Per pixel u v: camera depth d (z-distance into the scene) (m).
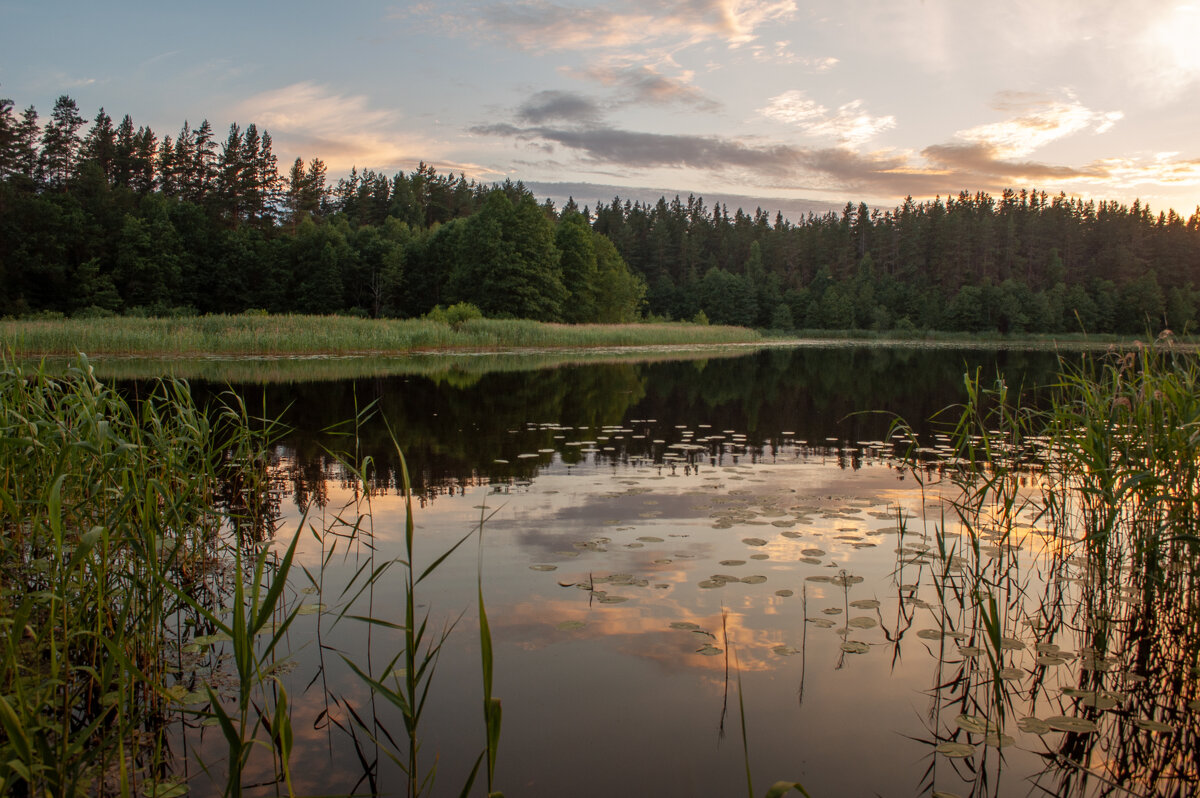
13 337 20.80
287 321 29.42
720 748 2.33
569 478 6.22
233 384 14.16
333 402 11.41
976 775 2.23
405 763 2.26
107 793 2.15
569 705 2.58
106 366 18.81
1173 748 2.41
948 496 5.66
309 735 2.45
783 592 3.63
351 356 25.00
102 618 3.06
